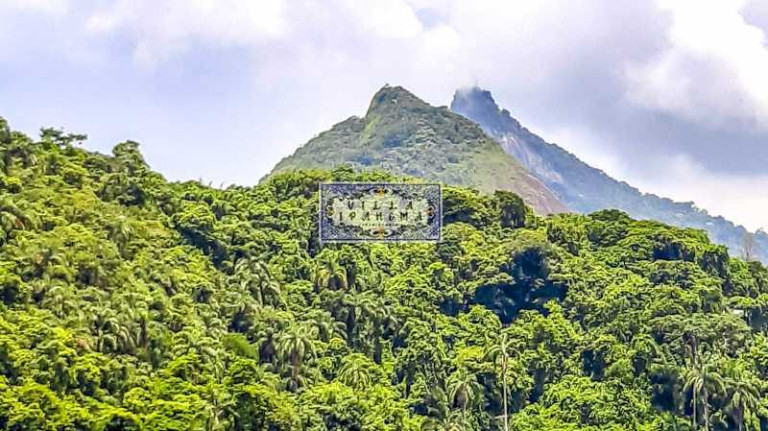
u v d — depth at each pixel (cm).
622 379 18862
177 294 16500
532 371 19662
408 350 18875
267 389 14288
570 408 18425
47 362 12694
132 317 14512
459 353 19612
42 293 14575
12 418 11762
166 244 18675
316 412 15562
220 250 19550
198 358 14475
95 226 17188
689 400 18650
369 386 17200
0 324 13088
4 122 18350
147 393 13338
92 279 15562
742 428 18125
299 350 16612
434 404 18088
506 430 17788
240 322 17325
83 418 12181
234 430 13725
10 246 15100
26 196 17062
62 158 19338
